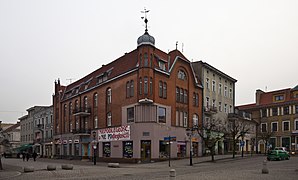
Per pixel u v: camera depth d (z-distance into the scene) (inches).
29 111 3518.7
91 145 2007.9
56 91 2738.7
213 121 1961.1
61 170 1101.7
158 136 1595.7
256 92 3026.6
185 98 1856.5
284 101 2783.0
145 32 1638.8
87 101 2138.3
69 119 2409.0
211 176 816.9
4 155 2920.8
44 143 2906.0
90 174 973.2
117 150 1708.9
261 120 2915.8
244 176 811.4
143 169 1167.6
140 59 1614.2
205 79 2079.2
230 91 2472.9
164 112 1669.5
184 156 1768.0
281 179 732.7
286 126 2738.7
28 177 880.3
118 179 797.2
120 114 1727.4
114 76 1807.3
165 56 1796.3
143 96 1571.1
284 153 1707.7
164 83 1697.8
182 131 1777.8
